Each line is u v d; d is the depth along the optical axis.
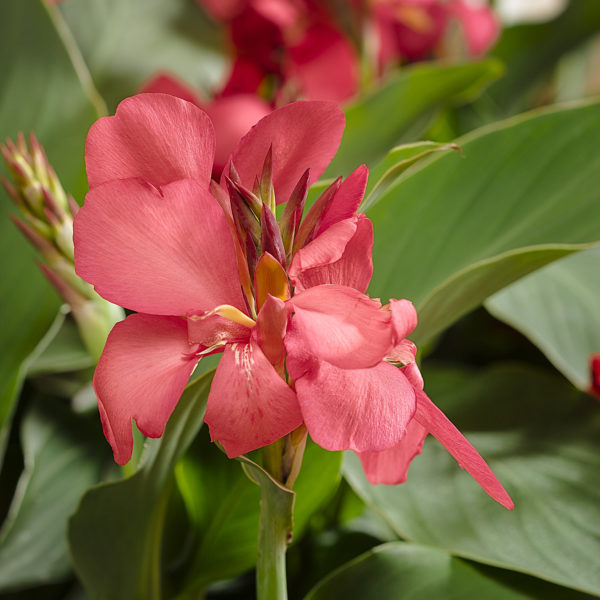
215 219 0.66
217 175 1.00
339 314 0.64
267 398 0.64
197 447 0.84
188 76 1.42
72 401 1.13
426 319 0.82
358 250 0.68
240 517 0.86
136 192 0.65
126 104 0.66
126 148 0.67
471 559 0.84
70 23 1.39
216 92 1.30
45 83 0.97
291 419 0.64
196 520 0.87
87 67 1.37
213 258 0.66
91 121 0.97
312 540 1.03
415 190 0.90
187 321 0.66
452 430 0.65
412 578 0.84
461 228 0.89
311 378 0.64
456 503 0.87
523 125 0.91
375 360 0.63
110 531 0.79
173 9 1.49
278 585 0.70
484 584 0.83
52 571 0.93
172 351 0.66
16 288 0.95
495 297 1.15
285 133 0.69
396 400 0.64
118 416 0.65
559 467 0.91
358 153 1.14
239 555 0.87
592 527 0.85
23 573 0.93
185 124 0.67
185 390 0.71
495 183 0.90
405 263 0.89
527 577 0.83
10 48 0.96
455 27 1.59
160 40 1.45
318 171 0.70
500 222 0.89
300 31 1.37
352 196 0.68
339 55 1.37
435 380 1.14
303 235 0.68
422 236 0.89
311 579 0.99
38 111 0.97
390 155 0.76
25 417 1.07
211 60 1.47
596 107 0.91
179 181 0.65
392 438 0.63
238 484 0.84
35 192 0.78
